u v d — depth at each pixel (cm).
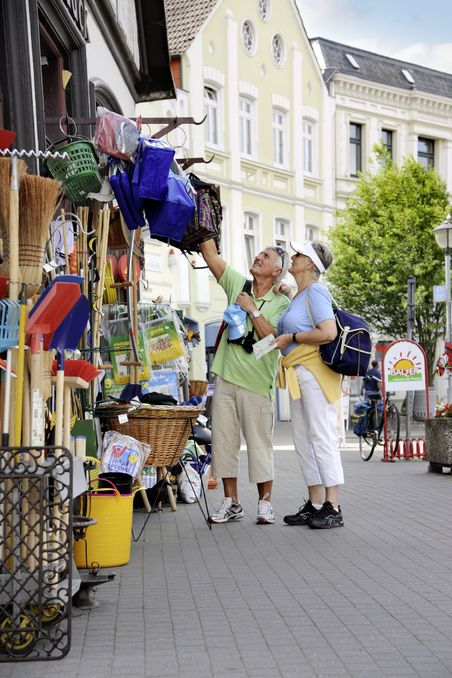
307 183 4953
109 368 1048
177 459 1094
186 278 3972
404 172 4691
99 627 659
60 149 902
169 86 2041
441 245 2602
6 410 603
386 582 794
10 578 588
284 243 4800
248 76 4494
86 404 954
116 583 798
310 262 1107
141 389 1166
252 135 4550
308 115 4953
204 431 1409
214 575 827
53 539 610
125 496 865
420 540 992
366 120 5328
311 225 4997
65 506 619
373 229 4616
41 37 1258
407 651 599
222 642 621
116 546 863
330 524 1072
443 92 5750
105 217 1004
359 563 874
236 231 4406
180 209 917
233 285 1140
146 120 1205
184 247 1118
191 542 994
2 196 644
